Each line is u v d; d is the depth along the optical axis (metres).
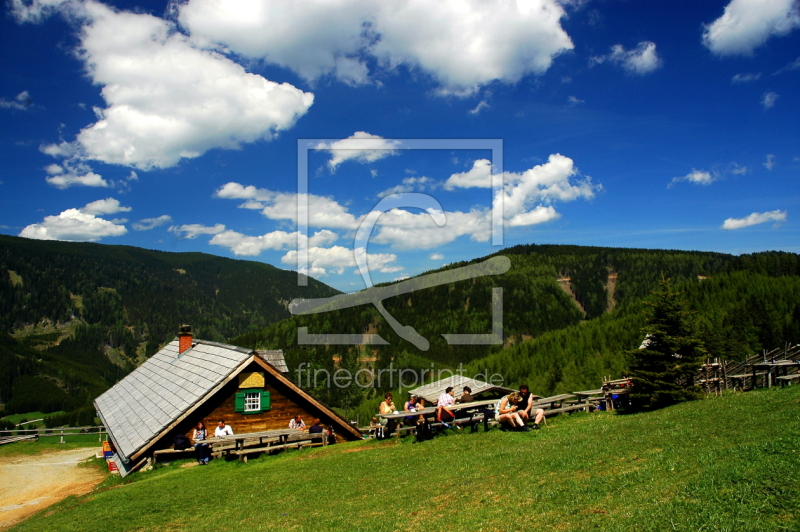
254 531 9.48
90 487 19.27
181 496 13.53
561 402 22.44
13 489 21.47
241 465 17.41
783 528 5.62
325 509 10.38
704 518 6.23
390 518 8.91
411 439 17.31
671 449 9.63
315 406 22.53
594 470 9.33
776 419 10.29
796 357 22.05
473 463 12.02
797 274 136.12
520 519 7.56
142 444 18.73
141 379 30.17
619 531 6.35
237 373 21.11
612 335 107.81
